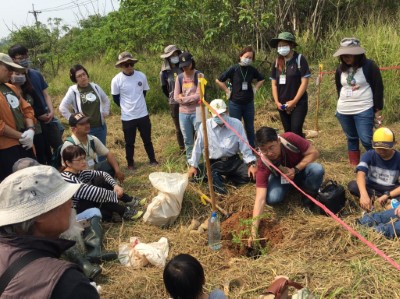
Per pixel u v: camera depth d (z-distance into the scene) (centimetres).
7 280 133
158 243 370
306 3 1020
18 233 143
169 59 636
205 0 873
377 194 398
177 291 199
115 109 946
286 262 326
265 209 417
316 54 962
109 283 329
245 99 556
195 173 463
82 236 369
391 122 682
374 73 457
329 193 391
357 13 1005
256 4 923
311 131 666
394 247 327
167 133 764
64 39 1798
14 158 392
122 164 625
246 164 457
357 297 279
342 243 344
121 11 1032
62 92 1228
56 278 132
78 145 451
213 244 366
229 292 299
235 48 950
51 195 146
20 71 420
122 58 551
